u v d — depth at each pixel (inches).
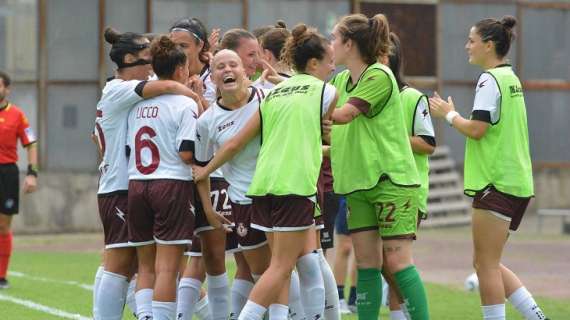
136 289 1009.5
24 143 1635.1
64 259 2014.0
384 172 976.9
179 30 1081.4
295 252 936.3
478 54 1050.7
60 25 2669.8
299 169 928.3
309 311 974.4
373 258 1009.5
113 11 2694.4
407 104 1093.1
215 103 994.7
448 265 1904.5
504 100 1019.3
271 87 1050.1
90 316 1272.1
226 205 1047.6
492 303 1024.9
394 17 2942.9
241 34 1068.5
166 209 974.4
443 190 2878.9
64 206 2628.0
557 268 1850.4
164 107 986.1
